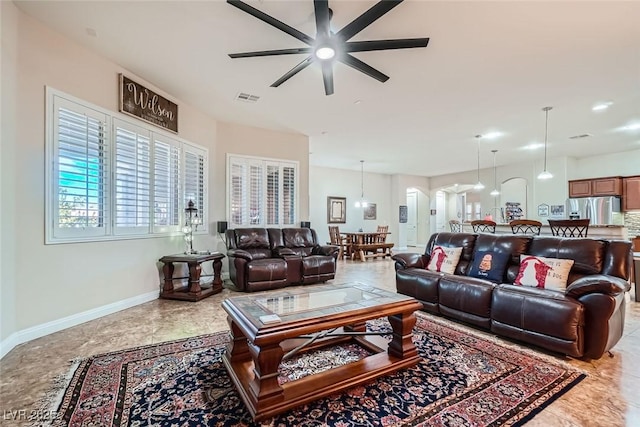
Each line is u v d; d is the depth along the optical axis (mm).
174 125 4238
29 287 2586
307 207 6207
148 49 3039
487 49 2939
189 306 3629
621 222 6711
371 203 10438
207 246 5023
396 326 2191
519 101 4207
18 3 2416
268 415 1576
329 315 1881
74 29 2738
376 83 3697
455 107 4461
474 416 1612
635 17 2453
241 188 5516
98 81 3168
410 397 1782
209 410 1653
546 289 2666
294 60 3229
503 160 8141
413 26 2596
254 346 1664
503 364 2195
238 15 2514
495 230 6266
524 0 2279
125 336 2693
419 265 3777
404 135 5930
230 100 4312
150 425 1532
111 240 3338
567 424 1551
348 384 1841
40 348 2422
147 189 3809
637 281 3875
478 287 2871
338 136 6074
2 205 2334
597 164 7383
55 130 2785
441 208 12070
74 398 1750
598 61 3152
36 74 2639
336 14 2498
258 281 4379
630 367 2160
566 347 2248
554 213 7645
